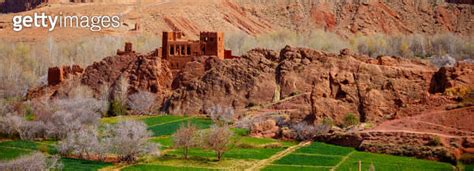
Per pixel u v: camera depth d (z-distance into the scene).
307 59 149.75
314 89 126.19
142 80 156.88
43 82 185.62
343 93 127.00
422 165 97.50
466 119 110.38
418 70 132.38
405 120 114.50
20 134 124.75
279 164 99.75
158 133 124.25
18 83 186.75
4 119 126.94
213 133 106.56
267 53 155.12
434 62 183.62
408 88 129.12
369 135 110.19
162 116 143.88
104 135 117.31
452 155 100.62
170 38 162.12
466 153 101.56
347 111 124.06
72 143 108.88
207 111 146.00
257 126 124.62
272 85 147.62
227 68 152.00
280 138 120.94
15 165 94.44
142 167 99.56
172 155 107.38
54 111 131.75
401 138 107.19
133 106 150.12
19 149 113.38
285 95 145.25
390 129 112.12
